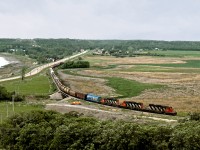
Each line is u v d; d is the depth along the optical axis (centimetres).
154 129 5869
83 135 6291
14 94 16825
